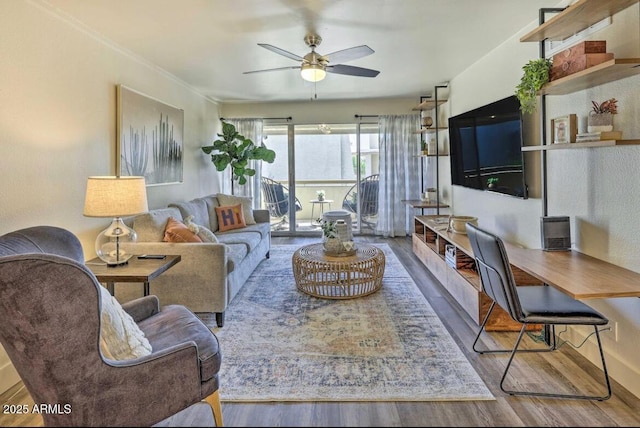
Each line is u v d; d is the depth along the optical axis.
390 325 2.75
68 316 1.20
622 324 1.98
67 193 2.69
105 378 1.29
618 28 2.01
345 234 3.66
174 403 1.43
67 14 2.61
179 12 2.62
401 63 4.08
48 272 1.16
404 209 6.34
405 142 6.26
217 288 2.79
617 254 2.08
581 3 1.86
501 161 3.41
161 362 1.40
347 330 2.68
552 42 2.65
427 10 2.67
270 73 4.34
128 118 3.45
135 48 3.38
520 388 1.96
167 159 4.31
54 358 1.20
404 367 2.17
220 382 2.04
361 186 6.61
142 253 2.79
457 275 3.16
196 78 4.56
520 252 2.43
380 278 3.52
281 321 2.86
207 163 5.79
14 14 2.21
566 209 2.54
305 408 1.83
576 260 2.20
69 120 2.70
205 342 1.64
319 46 3.36
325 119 6.37
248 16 2.71
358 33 3.09
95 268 2.38
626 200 2.00
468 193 4.49
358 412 1.79
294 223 6.68
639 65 1.71
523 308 1.93
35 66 2.38
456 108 4.77
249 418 1.76
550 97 2.67
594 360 2.18
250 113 6.43
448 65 4.19
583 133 2.10
